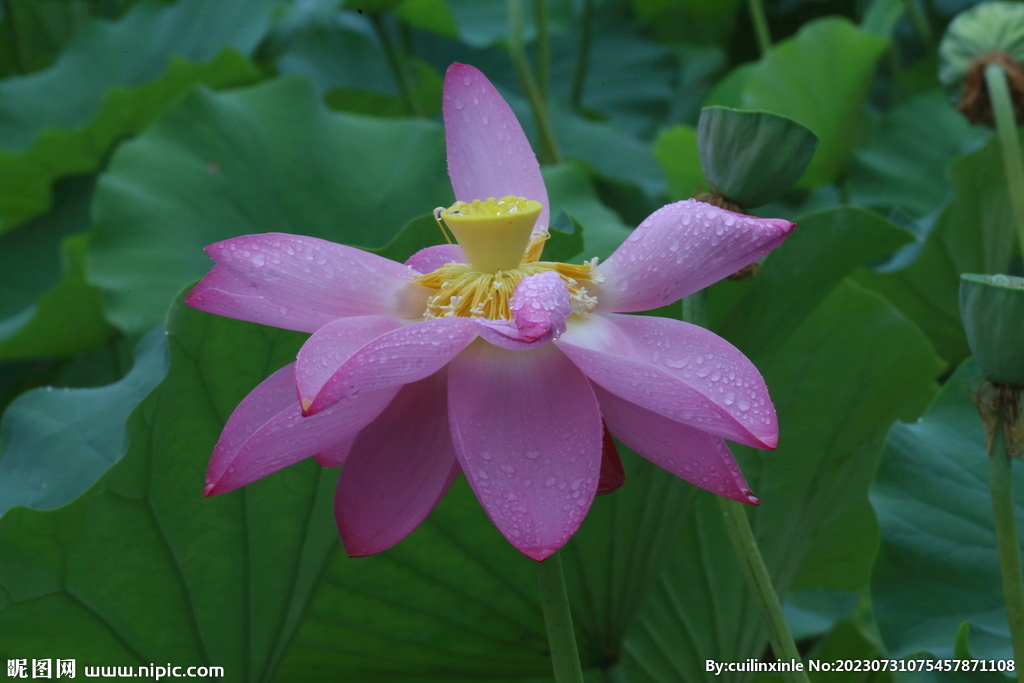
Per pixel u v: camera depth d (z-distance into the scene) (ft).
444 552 4.69
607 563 4.74
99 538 4.46
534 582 4.74
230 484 3.97
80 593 4.48
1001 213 6.25
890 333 5.32
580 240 4.77
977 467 4.77
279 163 6.57
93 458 4.79
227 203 6.47
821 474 5.56
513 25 8.14
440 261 4.27
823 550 6.19
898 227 4.79
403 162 6.61
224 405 4.57
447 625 4.83
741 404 4.00
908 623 4.61
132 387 4.93
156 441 4.49
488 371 4.03
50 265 8.14
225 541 4.58
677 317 4.71
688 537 5.26
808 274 4.85
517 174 4.29
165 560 4.54
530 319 3.91
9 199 9.05
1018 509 4.69
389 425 4.09
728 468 4.04
